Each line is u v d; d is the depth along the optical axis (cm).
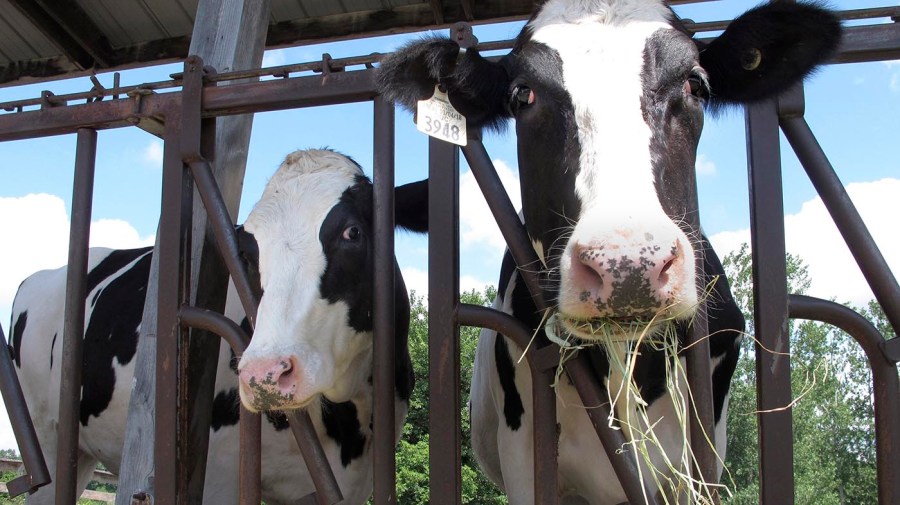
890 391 187
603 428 206
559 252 198
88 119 260
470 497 1362
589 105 199
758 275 196
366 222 297
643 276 161
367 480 353
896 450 185
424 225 327
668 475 255
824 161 202
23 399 273
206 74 249
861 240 195
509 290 306
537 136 211
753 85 208
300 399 239
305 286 270
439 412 216
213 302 280
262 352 234
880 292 191
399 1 487
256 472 235
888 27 201
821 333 1302
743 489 1384
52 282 509
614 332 180
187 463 249
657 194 185
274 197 293
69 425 250
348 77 234
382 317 227
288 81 240
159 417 239
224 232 242
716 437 275
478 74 228
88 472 515
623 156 188
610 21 216
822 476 1498
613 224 168
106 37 522
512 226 219
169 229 246
